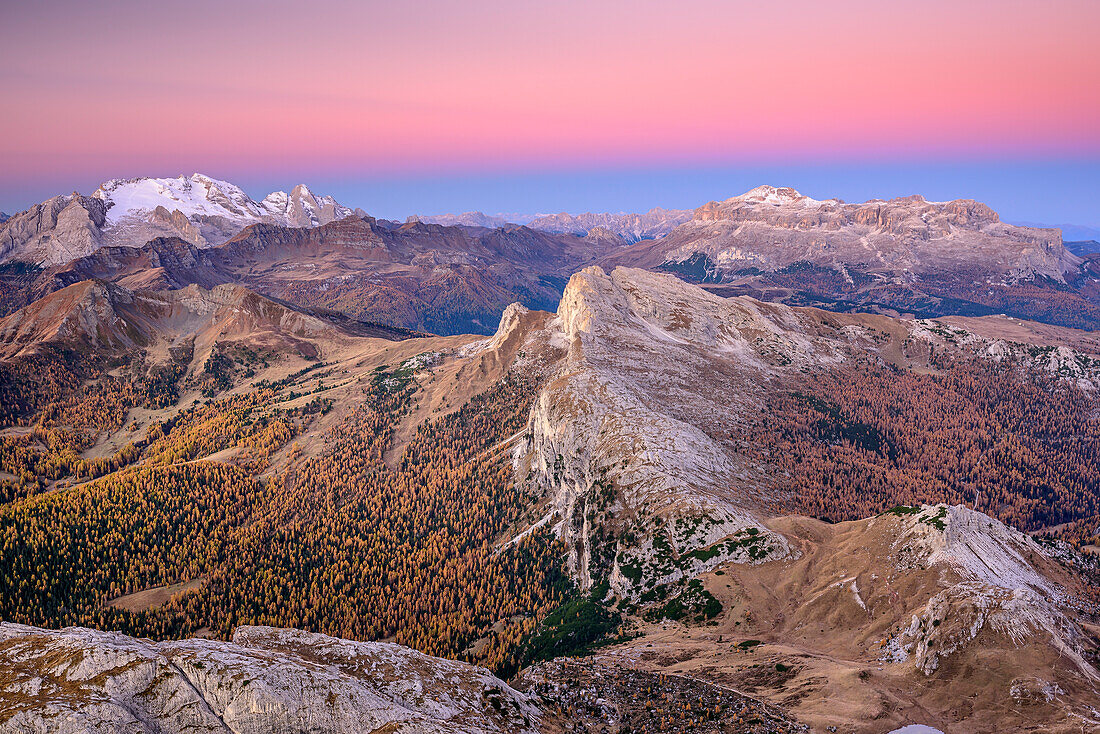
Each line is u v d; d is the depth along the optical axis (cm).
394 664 7769
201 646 6794
